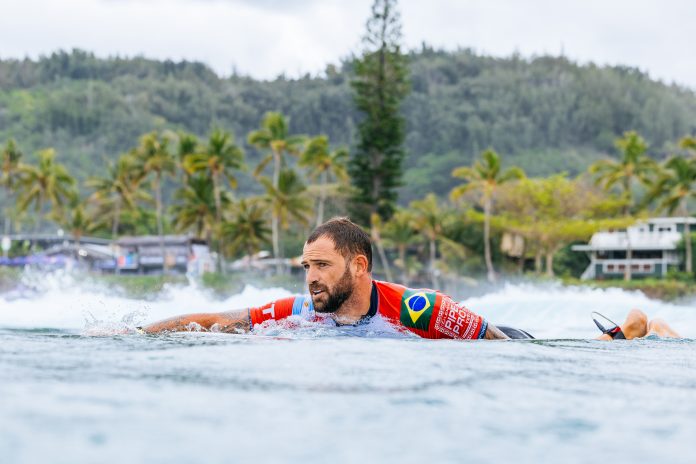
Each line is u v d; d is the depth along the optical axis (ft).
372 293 19.08
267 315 19.25
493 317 57.67
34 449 4.41
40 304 42.96
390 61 249.34
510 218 342.03
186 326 18.88
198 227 408.87
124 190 388.78
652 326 22.35
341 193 342.44
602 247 402.72
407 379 8.38
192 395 6.73
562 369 10.36
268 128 325.62
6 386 6.79
